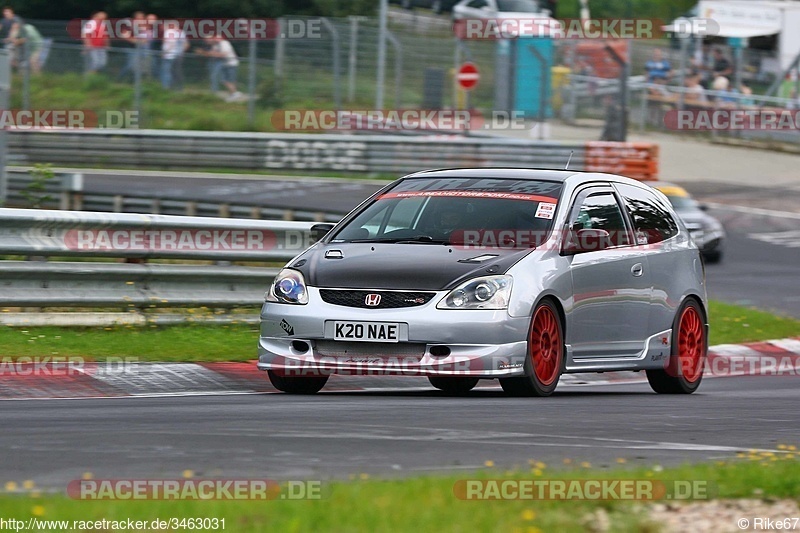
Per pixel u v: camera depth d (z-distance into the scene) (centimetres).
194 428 2370
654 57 13750
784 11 13612
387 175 10750
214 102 11619
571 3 17725
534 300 3098
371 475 1917
